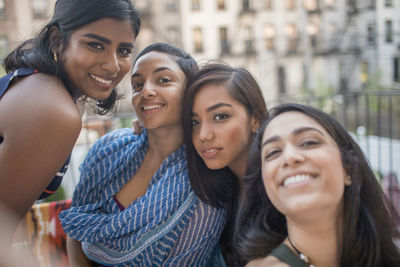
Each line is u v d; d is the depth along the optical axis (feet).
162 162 4.93
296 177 3.09
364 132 15.70
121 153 4.97
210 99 4.28
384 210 3.67
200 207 4.56
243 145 4.52
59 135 3.28
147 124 4.58
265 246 3.69
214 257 4.98
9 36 36.73
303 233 3.26
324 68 58.39
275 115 3.72
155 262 4.51
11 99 3.29
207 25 60.95
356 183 3.39
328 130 3.39
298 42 60.90
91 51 3.76
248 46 62.59
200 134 4.32
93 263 5.39
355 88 54.49
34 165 3.20
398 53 55.11
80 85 3.95
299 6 60.85
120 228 4.47
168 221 4.41
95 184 4.86
